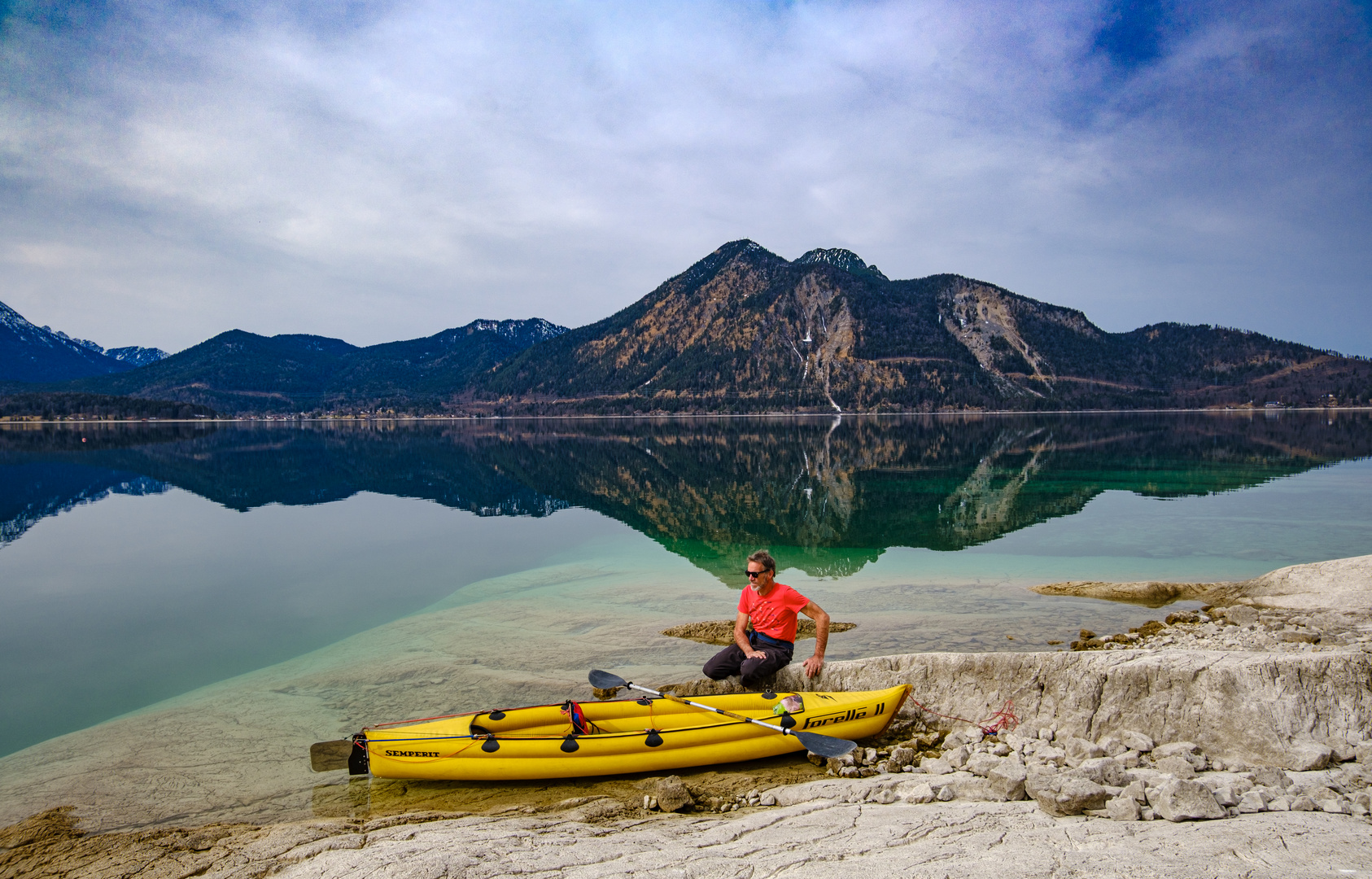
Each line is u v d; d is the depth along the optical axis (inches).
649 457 1565.0
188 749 233.6
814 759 219.8
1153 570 453.1
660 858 143.3
